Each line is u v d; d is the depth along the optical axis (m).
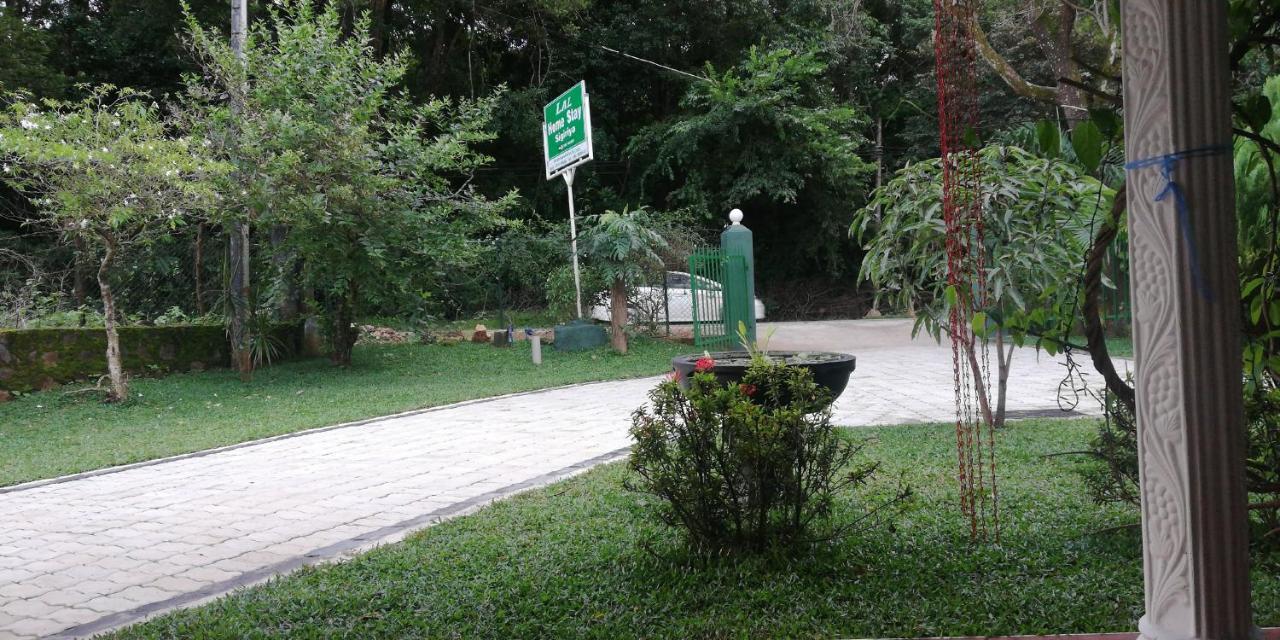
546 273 17.42
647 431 3.88
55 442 8.30
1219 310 1.92
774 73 21.50
